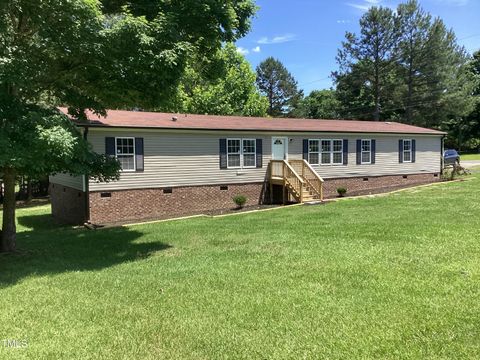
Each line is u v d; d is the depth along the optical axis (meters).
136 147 15.69
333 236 9.38
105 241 11.02
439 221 10.41
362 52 48.16
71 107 10.80
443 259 6.94
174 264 7.80
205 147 17.36
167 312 5.29
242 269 7.08
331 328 4.55
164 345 4.40
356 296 5.45
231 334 4.56
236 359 4.03
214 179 17.62
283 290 5.86
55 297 6.16
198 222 13.43
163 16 9.05
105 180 10.35
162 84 9.36
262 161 18.86
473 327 4.36
